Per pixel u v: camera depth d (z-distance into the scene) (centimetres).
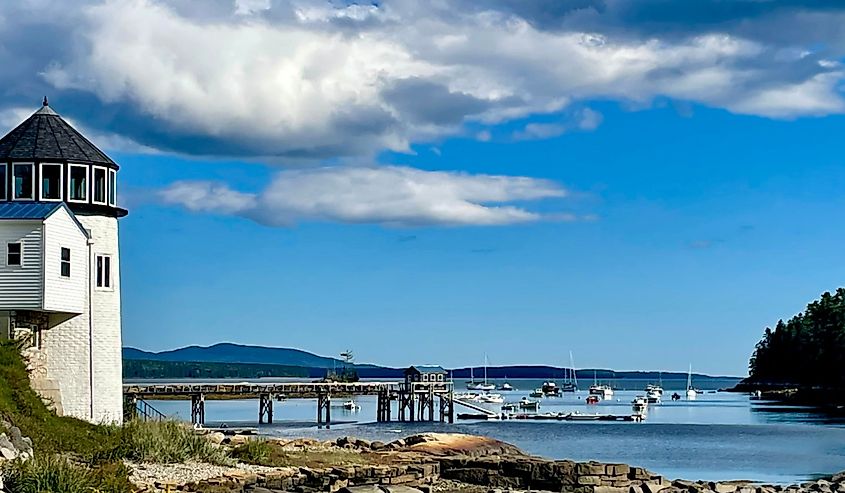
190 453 4238
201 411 10456
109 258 5175
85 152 5147
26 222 4694
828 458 8044
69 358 5003
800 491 4800
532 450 8894
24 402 4378
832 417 14338
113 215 5228
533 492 4225
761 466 7400
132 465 3934
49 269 4716
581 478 4384
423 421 12569
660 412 17338
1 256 4697
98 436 4472
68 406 4962
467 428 11644
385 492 3797
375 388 12262
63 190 5053
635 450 8894
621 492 4312
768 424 12812
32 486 3052
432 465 4497
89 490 3133
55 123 5178
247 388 11119
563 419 14450
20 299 4684
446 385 12756
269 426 10925
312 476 3972
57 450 4056
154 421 4697
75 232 4934
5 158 5000
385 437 9088
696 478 6531
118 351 5197
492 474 4497
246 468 4153
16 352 4619
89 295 5075
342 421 12650
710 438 10381
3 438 3588
